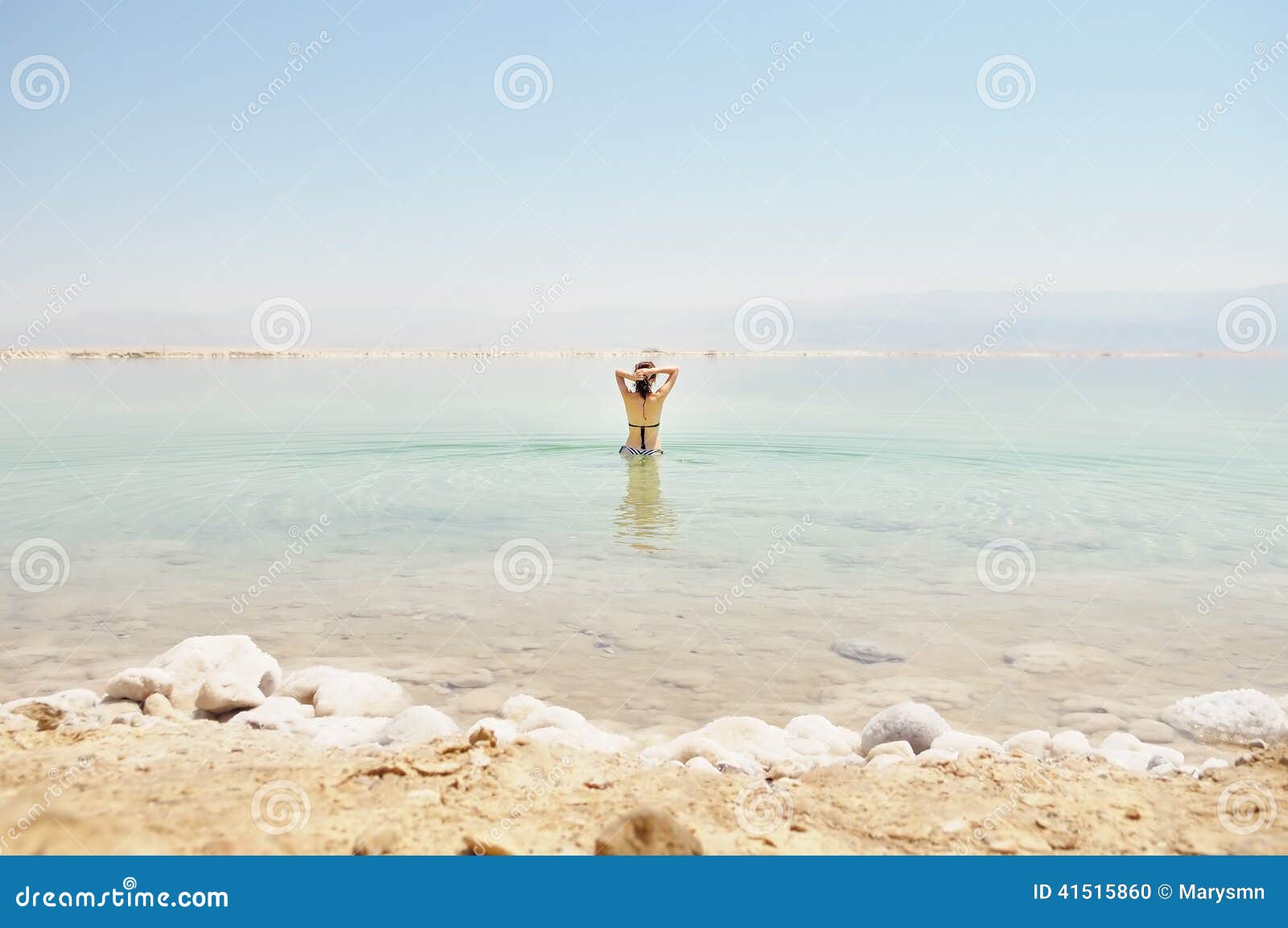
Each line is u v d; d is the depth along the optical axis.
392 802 3.30
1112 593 7.11
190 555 8.16
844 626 6.34
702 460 14.24
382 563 7.96
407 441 16.11
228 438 16.38
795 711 4.90
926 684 5.29
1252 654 5.77
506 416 21.11
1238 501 10.92
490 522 9.66
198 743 4.04
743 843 3.08
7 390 27.25
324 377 37.91
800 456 14.63
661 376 43.34
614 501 10.93
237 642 5.47
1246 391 32.19
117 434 16.81
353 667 5.49
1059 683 5.29
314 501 10.79
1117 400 27.59
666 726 4.67
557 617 6.50
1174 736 4.57
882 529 9.42
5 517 9.74
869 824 3.23
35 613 6.47
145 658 5.59
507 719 4.64
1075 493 11.51
